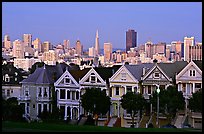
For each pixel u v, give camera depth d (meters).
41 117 156.12
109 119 156.25
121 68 158.12
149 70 154.25
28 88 175.00
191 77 147.75
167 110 141.38
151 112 146.50
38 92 173.00
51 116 152.88
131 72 157.50
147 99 152.50
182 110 147.00
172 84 151.38
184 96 148.00
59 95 168.50
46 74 174.50
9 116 137.38
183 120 144.62
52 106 171.00
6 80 186.12
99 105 149.38
